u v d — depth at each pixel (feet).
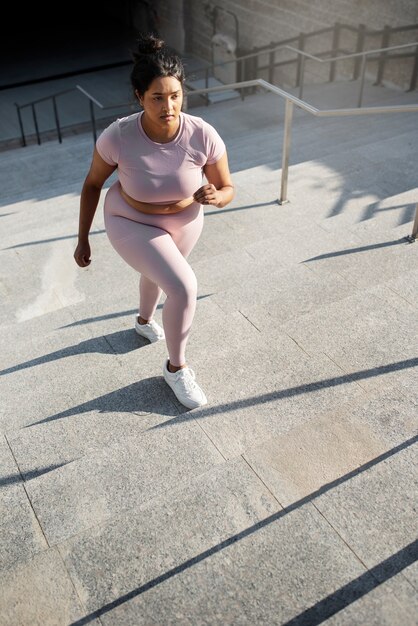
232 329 11.14
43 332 12.62
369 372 9.48
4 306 15.29
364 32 35.04
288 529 7.14
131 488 8.02
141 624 6.41
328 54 39.34
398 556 6.82
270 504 7.50
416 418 8.54
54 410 9.78
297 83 40.37
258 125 33.94
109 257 16.71
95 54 64.80
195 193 8.13
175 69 7.38
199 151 8.14
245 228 16.33
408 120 26.73
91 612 6.58
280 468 7.90
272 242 14.70
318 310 10.85
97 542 7.21
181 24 60.44
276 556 6.90
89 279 15.88
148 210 8.63
